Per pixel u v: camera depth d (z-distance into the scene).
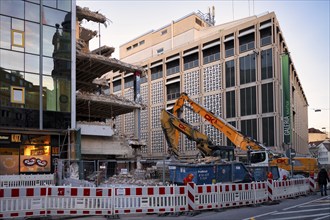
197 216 12.39
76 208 12.04
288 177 24.36
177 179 18.23
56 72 25.78
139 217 12.23
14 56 24.00
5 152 24.33
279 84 45.44
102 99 32.09
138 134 35.50
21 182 20.11
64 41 26.53
